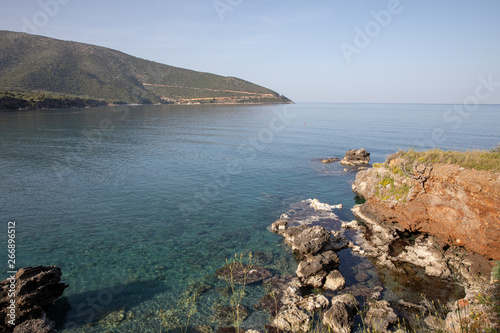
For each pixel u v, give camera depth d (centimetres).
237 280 1828
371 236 2434
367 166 5038
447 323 1241
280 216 2881
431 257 2009
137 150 6153
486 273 1772
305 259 2083
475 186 1892
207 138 8169
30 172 4216
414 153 2573
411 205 2353
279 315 1481
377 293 1689
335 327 1379
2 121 10025
